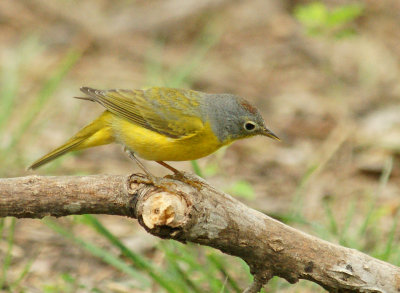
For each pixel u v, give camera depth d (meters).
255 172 15.02
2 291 9.98
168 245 10.80
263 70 20.12
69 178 7.59
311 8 17.50
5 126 15.15
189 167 14.82
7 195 7.43
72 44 20.34
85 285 10.43
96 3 22.56
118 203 7.57
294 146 16.25
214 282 9.41
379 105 18.06
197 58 17.72
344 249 7.91
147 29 21.42
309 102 18.34
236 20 22.45
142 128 9.33
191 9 22.17
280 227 7.84
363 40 21.30
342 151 15.74
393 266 7.86
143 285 10.45
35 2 21.86
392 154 15.41
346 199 13.73
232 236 7.72
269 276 7.99
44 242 11.73
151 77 17.77
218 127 9.64
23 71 18.00
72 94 17.45
